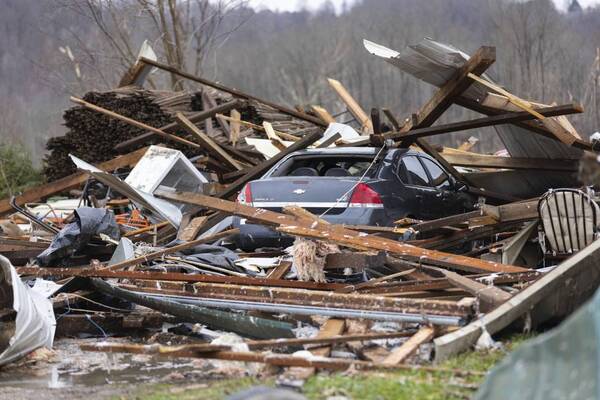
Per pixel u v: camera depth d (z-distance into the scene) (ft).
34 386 34.09
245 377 32.81
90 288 46.47
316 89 302.86
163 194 52.75
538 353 18.42
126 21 150.92
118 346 33.40
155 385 33.12
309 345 35.27
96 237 52.75
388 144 58.44
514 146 76.02
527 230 52.54
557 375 18.43
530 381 18.47
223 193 69.00
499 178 75.51
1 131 195.62
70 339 43.37
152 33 156.04
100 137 97.96
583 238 48.83
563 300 36.40
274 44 352.08
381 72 292.40
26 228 76.89
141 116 96.84
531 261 54.13
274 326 37.81
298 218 48.14
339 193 54.80
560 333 18.34
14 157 131.95
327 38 337.72
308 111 105.50
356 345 34.88
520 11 180.45
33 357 38.47
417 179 60.44
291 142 89.35
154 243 58.80
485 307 36.65
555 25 195.00
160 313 44.14
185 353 32.12
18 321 37.14
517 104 64.18
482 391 18.80
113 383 34.12
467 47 267.80
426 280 41.86
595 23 222.69
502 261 51.37
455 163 74.90
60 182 80.07
